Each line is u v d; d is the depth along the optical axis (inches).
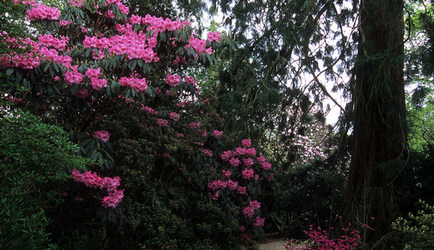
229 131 216.4
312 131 301.4
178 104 171.2
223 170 180.7
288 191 236.7
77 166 90.9
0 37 85.7
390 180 161.6
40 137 82.2
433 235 115.8
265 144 266.5
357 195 169.6
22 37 97.1
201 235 162.9
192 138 162.1
